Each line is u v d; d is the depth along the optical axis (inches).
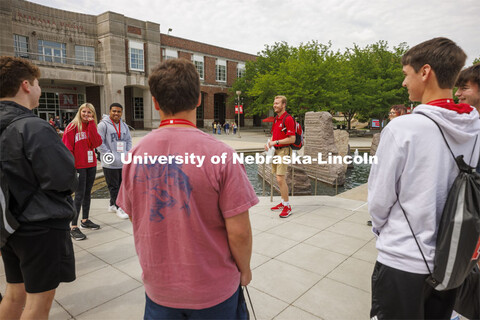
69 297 103.8
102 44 1194.6
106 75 1197.1
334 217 187.2
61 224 72.5
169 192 46.7
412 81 57.1
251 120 1845.5
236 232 47.7
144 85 1298.0
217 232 49.2
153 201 47.5
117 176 195.6
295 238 153.8
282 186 185.5
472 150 52.9
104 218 187.5
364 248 141.9
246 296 103.7
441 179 50.9
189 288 47.4
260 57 1423.5
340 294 105.3
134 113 1408.7
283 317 92.9
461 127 51.6
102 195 292.4
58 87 1200.8
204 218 47.3
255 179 389.7
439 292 54.7
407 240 52.4
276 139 188.7
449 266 47.4
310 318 92.6
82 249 142.6
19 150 66.2
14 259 73.8
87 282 113.6
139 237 50.1
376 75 1204.5
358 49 1211.2
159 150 47.3
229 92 1608.0
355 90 1173.1
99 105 1251.8
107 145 189.8
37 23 1074.7
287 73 1099.3
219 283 48.9
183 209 46.0
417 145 50.7
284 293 105.8
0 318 74.4
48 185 67.9
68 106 1237.7
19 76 72.1
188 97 48.6
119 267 125.3
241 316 54.1
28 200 67.6
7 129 66.9
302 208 206.2
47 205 69.3
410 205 51.6
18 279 75.2
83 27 1171.9
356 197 237.8
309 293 105.8
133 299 103.2
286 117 181.8
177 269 47.6
